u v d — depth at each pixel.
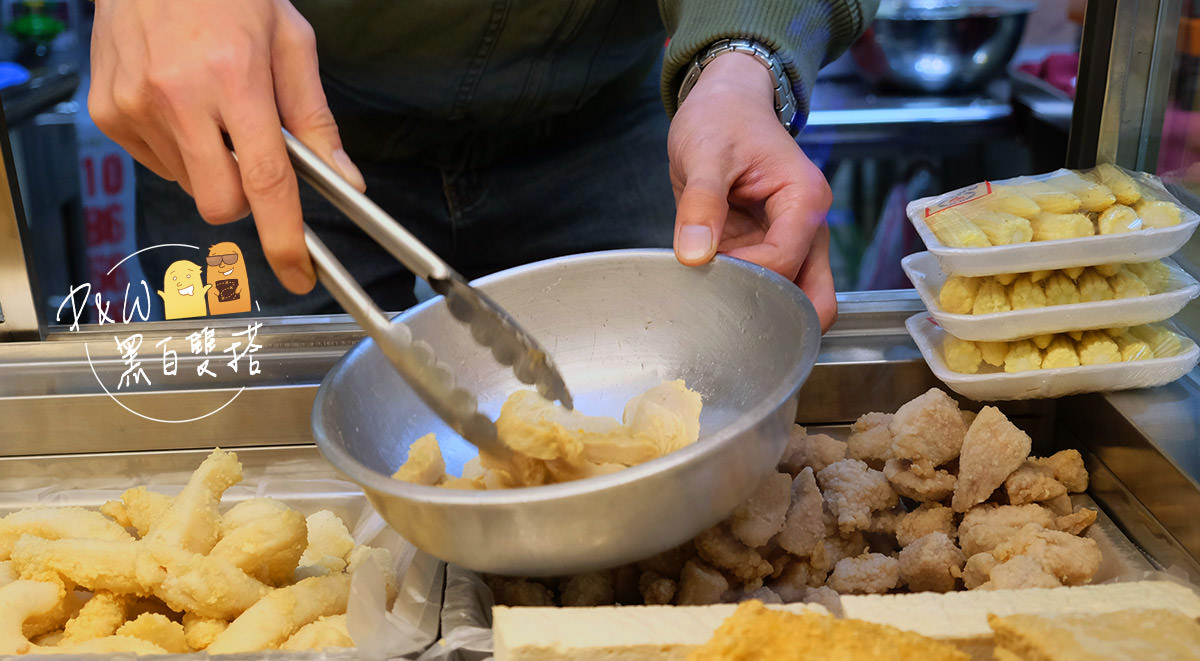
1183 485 0.77
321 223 1.47
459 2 1.21
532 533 0.59
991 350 0.88
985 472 0.81
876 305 1.04
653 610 0.62
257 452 0.96
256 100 0.73
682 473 0.58
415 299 1.58
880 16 1.88
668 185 1.62
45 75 1.95
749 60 1.12
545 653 0.58
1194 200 0.95
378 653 0.67
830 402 0.97
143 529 0.83
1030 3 1.90
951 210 0.91
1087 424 0.91
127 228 2.15
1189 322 0.94
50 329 1.02
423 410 0.82
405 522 0.62
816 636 0.55
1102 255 0.85
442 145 1.44
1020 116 1.92
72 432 0.95
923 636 0.58
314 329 1.03
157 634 0.72
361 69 1.30
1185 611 0.61
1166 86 0.97
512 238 1.58
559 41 1.30
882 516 0.86
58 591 0.75
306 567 0.82
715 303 0.85
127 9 0.79
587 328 0.89
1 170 0.93
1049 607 0.63
